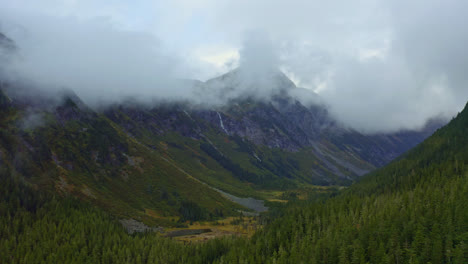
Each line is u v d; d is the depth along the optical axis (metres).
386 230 117.38
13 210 154.50
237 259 131.62
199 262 138.12
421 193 145.12
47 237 138.25
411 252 99.94
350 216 144.75
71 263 121.50
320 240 124.00
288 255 127.31
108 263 129.38
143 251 139.62
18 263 121.38
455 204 117.69
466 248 92.00
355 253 107.50
